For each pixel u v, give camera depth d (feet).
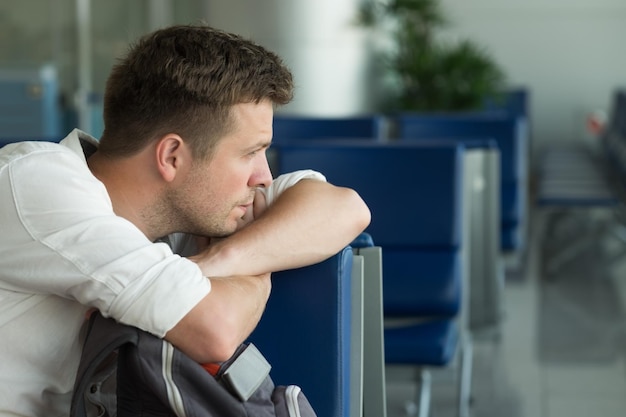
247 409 6.06
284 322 7.13
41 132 29.37
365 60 37.11
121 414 6.09
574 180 33.63
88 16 30.94
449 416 15.96
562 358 19.74
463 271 13.76
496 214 16.33
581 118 47.01
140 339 5.98
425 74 38.04
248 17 35.81
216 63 6.35
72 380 6.63
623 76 46.68
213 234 6.81
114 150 6.57
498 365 19.20
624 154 34.50
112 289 6.02
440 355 12.41
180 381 5.93
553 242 34.22
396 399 16.90
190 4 35.65
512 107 41.88
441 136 22.36
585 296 25.76
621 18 46.37
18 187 6.22
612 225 35.63
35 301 6.38
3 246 6.19
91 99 31.01
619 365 19.17
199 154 6.48
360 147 13.64
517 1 46.78
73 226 6.15
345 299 7.16
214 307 6.12
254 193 6.91
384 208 13.55
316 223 7.04
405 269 13.48
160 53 6.41
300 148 13.71
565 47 46.83
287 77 6.67
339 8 36.29
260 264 6.77
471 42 47.24
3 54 30.04
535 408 16.53
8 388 6.41
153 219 6.66
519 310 24.11
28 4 30.17
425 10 38.63
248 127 6.51
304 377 7.10
